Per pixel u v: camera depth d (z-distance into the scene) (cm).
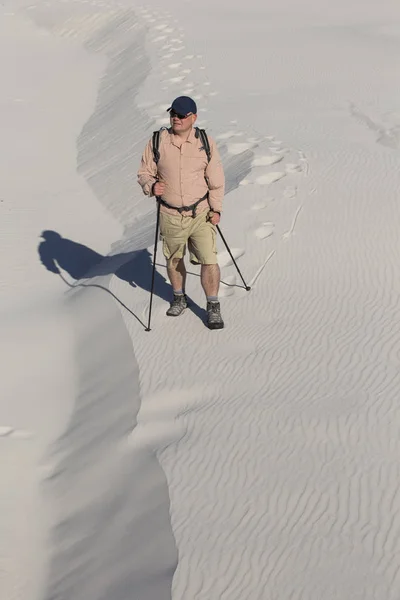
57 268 1204
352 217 986
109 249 1274
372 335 709
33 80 2566
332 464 535
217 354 712
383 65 1952
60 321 933
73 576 528
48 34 3148
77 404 751
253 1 3134
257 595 439
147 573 479
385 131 1371
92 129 1986
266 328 749
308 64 2009
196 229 715
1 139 1950
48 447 704
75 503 611
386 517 480
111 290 919
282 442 568
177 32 2603
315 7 2942
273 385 648
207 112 1636
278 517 495
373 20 2627
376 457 536
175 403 659
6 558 574
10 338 914
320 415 593
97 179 1634
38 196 1574
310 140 1338
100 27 3091
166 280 897
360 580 437
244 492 523
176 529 503
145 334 773
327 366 665
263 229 970
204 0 3194
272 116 1552
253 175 1146
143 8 3077
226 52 2236
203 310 802
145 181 700
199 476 550
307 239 938
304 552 463
